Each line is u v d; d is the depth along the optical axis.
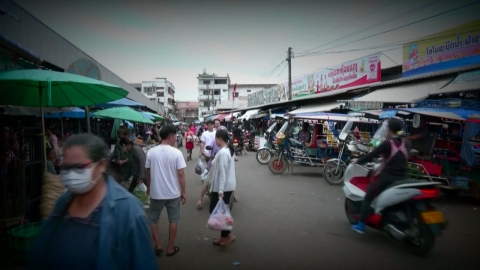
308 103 18.64
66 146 1.56
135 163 4.88
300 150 9.95
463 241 4.38
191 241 4.38
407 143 4.23
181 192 3.98
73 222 1.54
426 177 6.73
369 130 10.99
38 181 4.73
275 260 3.77
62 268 1.48
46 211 3.94
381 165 4.27
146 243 1.56
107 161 1.65
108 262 1.46
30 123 5.47
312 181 8.98
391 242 4.33
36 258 1.52
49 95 3.69
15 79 3.60
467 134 6.38
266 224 5.10
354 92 14.48
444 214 5.80
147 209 4.64
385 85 12.52
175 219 3.91
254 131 20.44
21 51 4.70
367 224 4.42
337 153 9.62
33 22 7.19
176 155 3.88
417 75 11.12
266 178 9.45
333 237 4.52
